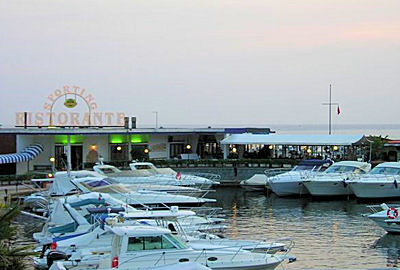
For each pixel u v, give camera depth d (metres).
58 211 28.50
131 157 62.69
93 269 19.42
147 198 35.81
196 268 16.38
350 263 25.64
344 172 48.94
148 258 19.06
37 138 59.69
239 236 31.70
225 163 59.12
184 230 25.52
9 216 16.25
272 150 65.44
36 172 55.56
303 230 33.84
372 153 63.50
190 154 66.38
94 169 46.16
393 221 31.69
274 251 23.34
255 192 53.31
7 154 55.97
